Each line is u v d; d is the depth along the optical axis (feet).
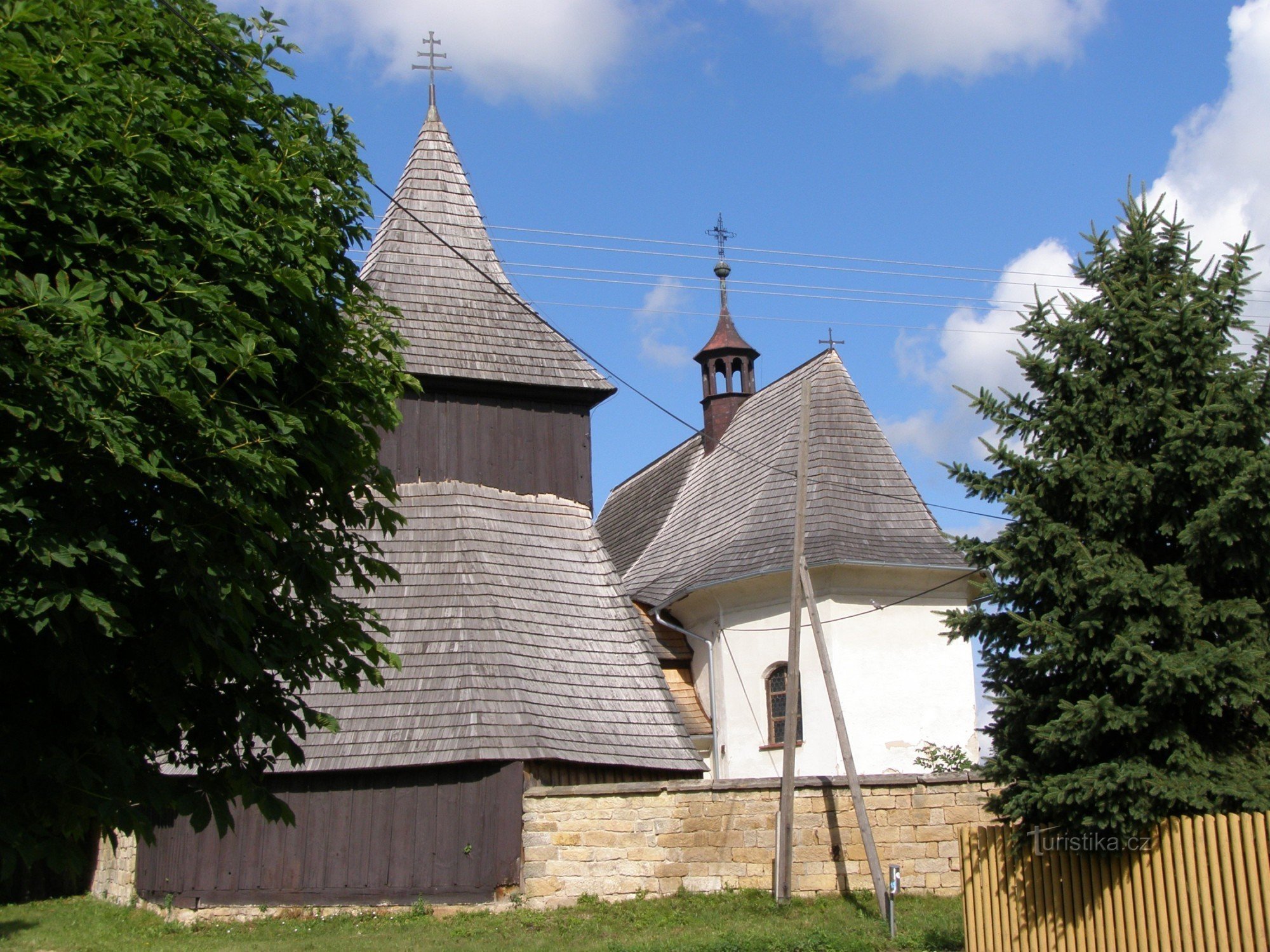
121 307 28.89
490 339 82.07
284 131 36.65
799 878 64.64
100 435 26.71
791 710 66.44
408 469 77.61
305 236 35.40
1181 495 41.70
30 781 28.27
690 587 90.89
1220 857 38.65
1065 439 43.88
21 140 27.84
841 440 93.09
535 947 56.44
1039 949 43.32
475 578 74.08
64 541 26.66
